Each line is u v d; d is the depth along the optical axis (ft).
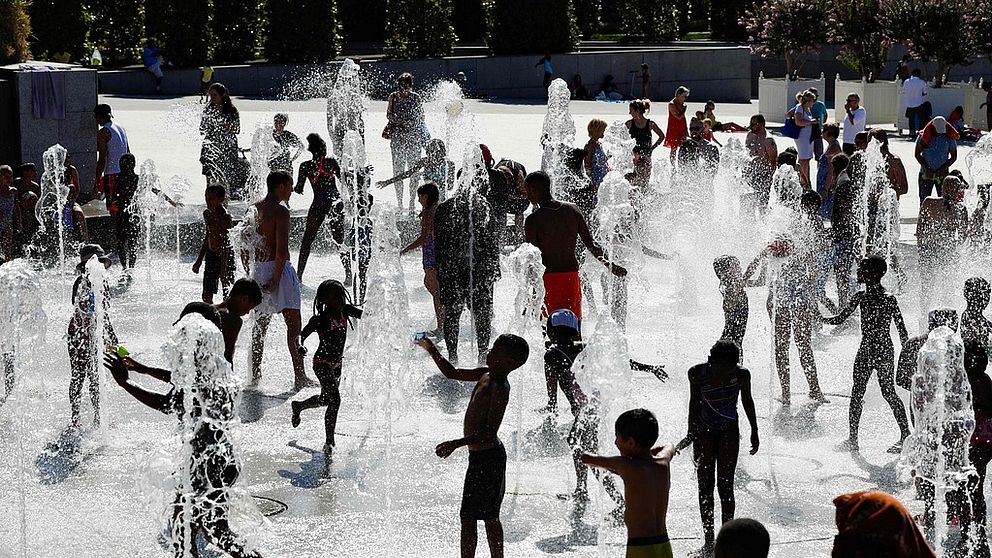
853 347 65.31
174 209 94.17
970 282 53.06
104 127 90.89
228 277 66.59
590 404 42.83
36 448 48.24
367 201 78.18
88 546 38.81
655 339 66.03
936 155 95.25
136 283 79.00
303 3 203.41
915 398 40.65
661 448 33.50
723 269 52.24
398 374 53.98
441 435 50.67
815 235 67.05
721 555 26.40
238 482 44.73
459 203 60.34
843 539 25.94
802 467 47.26
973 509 39.40
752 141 101.60
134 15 205.36
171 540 37.27
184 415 36.68
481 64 209.26
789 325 54.75
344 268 84.38
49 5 188.55
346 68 106.01
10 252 78.79
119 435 49.93
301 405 48.29
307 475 45.68
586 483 43.73
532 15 214.90
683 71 222.89
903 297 75.15
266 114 160.04
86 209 93.66
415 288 80.18
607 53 217.15
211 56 201.16
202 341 36.45
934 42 170.30
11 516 41.32
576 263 54.95
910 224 97.55
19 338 49.83
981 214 77.25
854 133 127.44
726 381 39.19
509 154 129.39
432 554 38.73
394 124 98.53
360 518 41.50
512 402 55.06
